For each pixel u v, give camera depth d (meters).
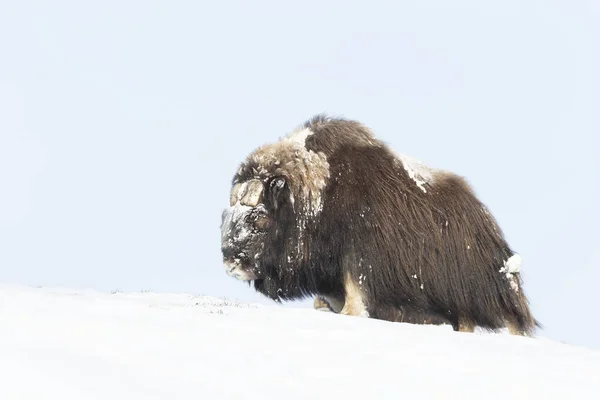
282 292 37.50
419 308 35.97
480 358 24.44
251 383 19.62
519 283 37.28
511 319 37.00
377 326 28.48
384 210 35.69
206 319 26.11
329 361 22.27
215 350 22.06
